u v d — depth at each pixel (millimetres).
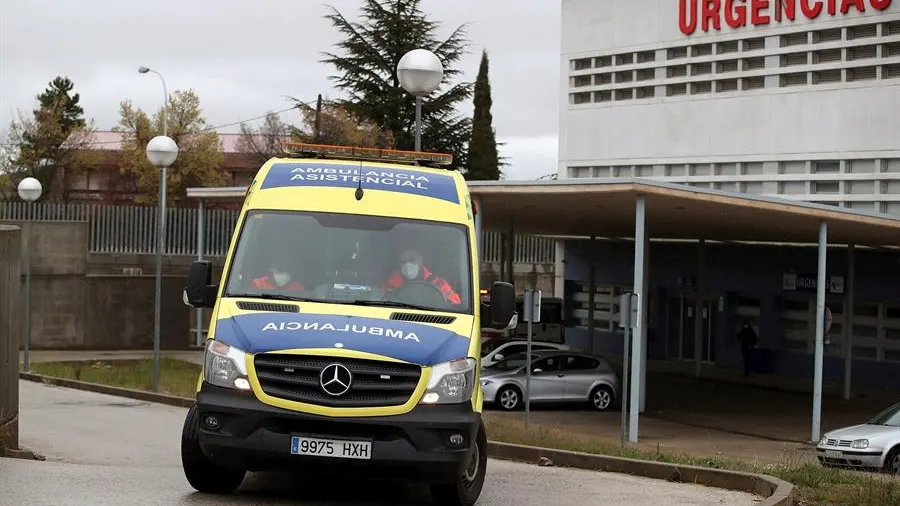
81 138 72312
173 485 9953
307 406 8375
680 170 39375
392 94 49656
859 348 37812
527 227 38969
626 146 40938
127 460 13695
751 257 40656
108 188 74625
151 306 40125
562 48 43031
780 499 10328
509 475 13039
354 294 9305
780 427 27109
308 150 10883
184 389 26266
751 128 37312
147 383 27656
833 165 35562
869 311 37594
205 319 41531
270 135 66250
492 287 9711
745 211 25781
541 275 48906
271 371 8484
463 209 10180
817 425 24828
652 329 44719
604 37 41562
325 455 8414
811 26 35656
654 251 44250
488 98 64125
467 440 8609
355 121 50000
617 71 41250
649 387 36031
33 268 38438
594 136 41969
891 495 11562
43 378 28781
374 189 10055
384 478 8648
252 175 73812
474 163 61281
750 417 28938
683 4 39000
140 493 9297
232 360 8531
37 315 38594
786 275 39406
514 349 29516
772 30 36656
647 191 22969
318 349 8438
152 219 42375
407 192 10109
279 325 8688
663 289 44562
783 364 39719
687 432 25547
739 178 37562
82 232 39031
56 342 38812
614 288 46906
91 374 29734
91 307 39281
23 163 70188
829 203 35594
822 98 35656
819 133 35688
